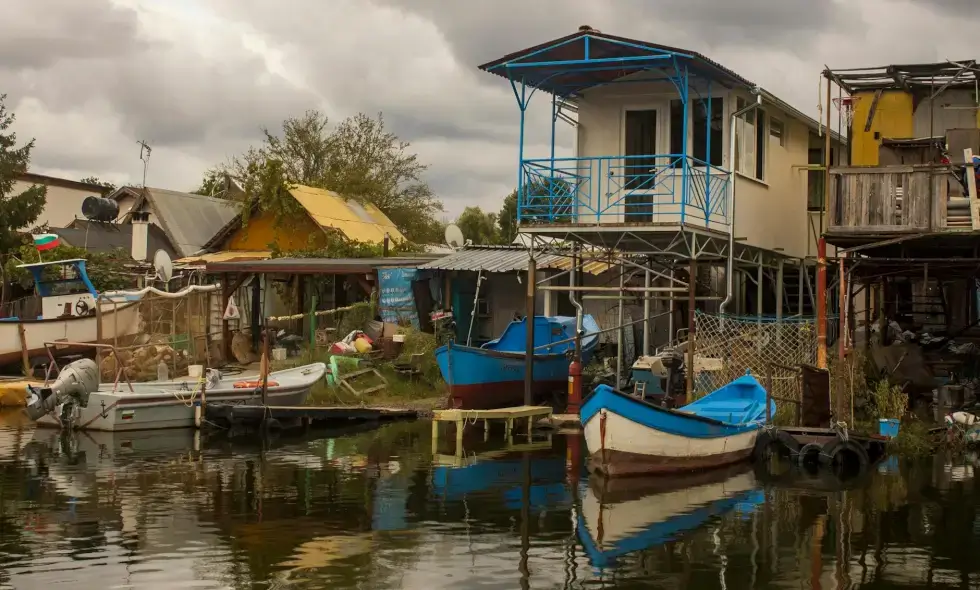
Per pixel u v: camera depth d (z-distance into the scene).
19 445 18.94
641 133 22.73
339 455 17.95
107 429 20.69
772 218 24.86
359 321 27.81
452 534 12.32
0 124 38.81
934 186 17.97
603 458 15.61
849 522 12.92
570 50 20.45
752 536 12.27
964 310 25.25
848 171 18.47
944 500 14.16
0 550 11.56
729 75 21.02
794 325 21.02
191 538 12.09
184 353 25.50
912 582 10.55
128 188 49.38
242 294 33.22
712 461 16.64
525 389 21.47
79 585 10.28
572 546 11.81
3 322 27.22
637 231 20.56
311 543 11.89
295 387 22.81
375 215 42.12
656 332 25.94
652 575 10.74
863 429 18.45
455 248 32.19
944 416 19.20
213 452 18.25
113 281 32.88
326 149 50.88
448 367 21.78
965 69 19.81
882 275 20.44
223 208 44.97
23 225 38.75
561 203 22.33
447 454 18.11
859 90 22.62
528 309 21.56
